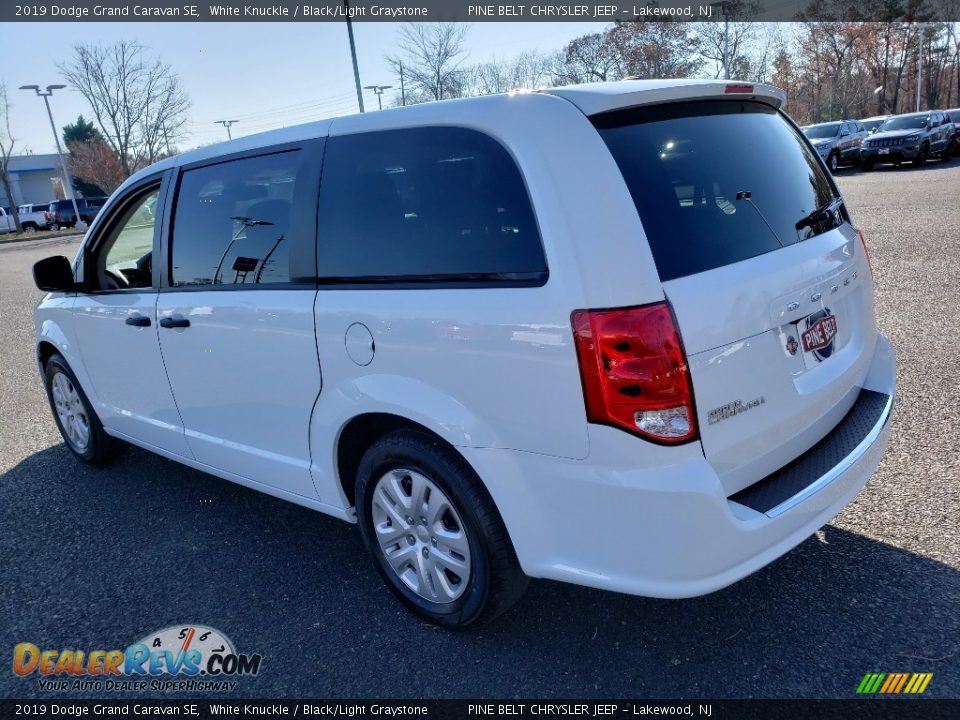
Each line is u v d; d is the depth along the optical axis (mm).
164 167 3697
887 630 2576
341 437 2920
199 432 3656
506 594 2572
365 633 2863
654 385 2061
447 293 2422
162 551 3635
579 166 2178
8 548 3797
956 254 8859
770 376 2344
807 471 2465
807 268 2527
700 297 2146
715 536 2135
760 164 2648
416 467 2643
